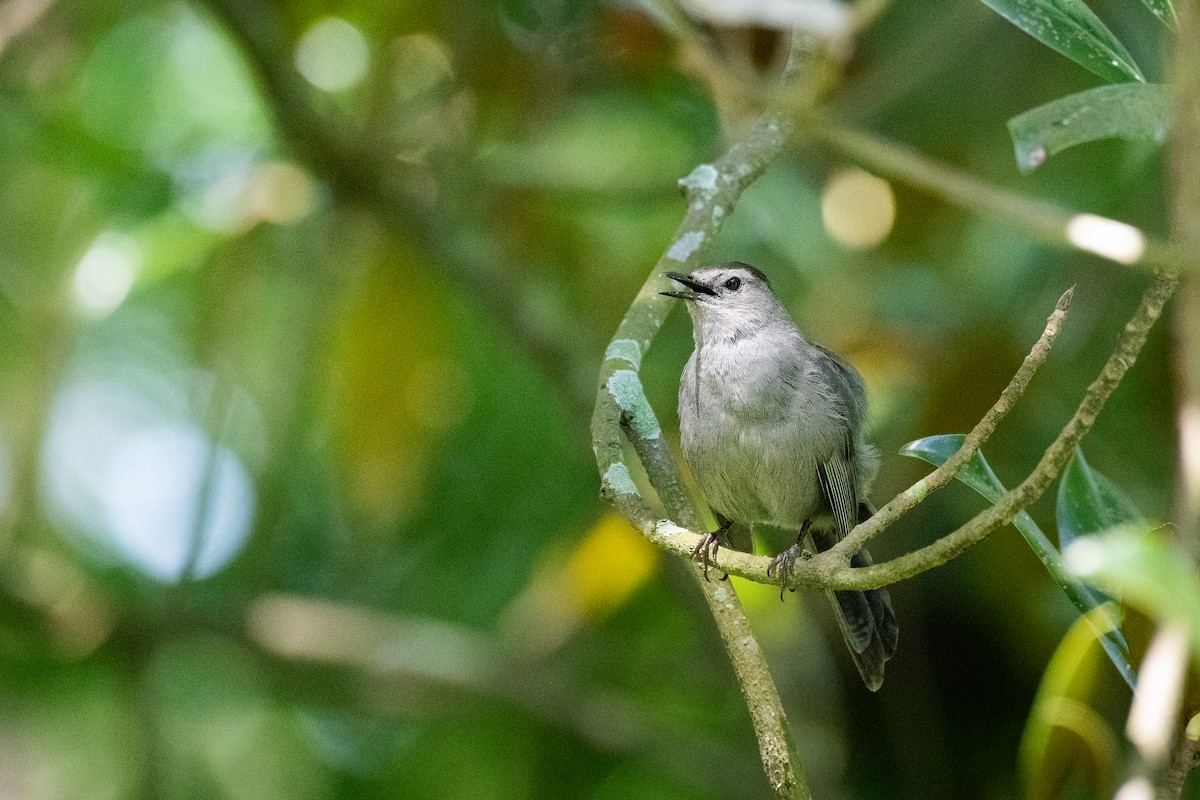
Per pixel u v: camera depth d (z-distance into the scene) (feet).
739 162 26.35
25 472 39.11
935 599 37.37
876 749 37.83
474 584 40.93
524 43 38.60
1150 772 15.98
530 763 40.22
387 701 39.86
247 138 43.65
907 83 35.27
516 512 40.83
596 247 42.32
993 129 39.50
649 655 40.68
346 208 39.11
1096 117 18.58
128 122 43.16
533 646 38.58
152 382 46.93
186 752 42.78
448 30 38.40
